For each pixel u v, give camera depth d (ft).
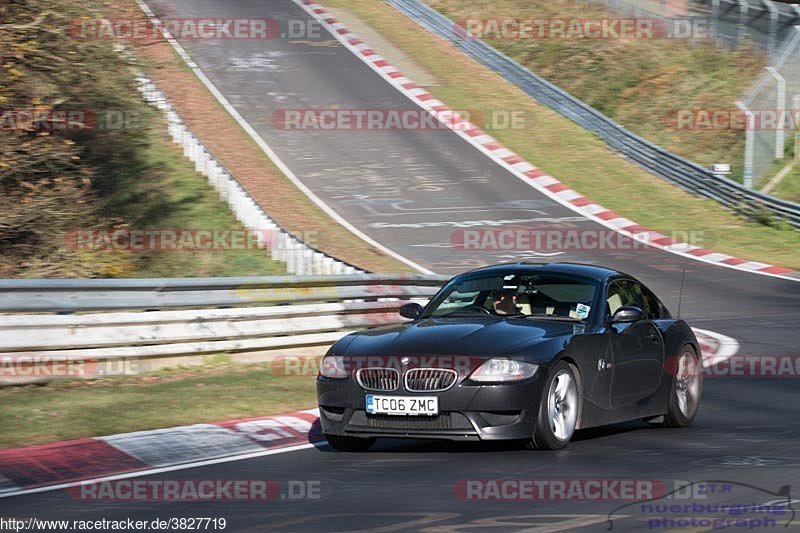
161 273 176.86
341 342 72.02
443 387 65.77
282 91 328.90
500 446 70.90
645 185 281.13
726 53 359.46
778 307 168.25
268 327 111.86
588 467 62.54
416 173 275.80
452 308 76.59
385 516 50.67
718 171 276.21
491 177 277.03
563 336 70.13
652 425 82.53
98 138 193.06
